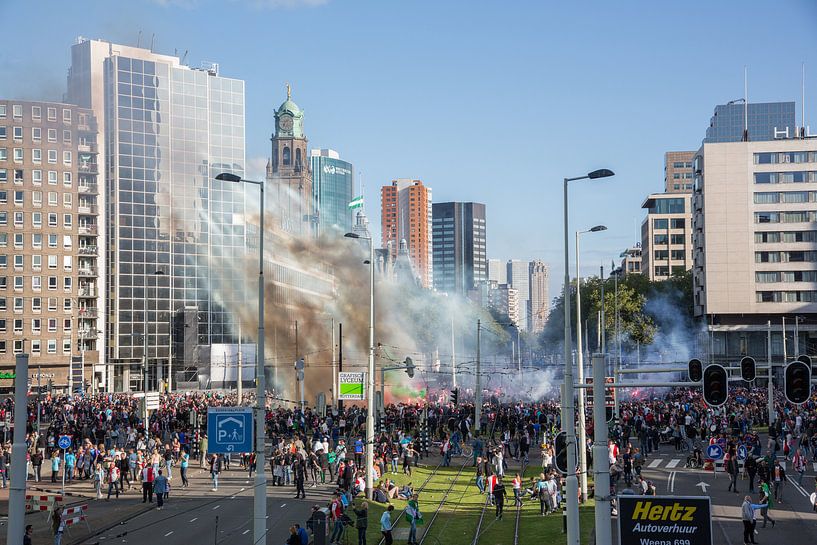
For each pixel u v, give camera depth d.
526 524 45.19
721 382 32.38
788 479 58.34
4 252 149.88
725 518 45.25
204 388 158.00
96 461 54.81
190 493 54.31
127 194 172.25
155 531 42.62
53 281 152.38
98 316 156.75
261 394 33.59
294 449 59.34
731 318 167.50
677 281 191.12
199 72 180.88
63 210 153.75
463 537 42.47
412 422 84.56
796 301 164.88
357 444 60.28
